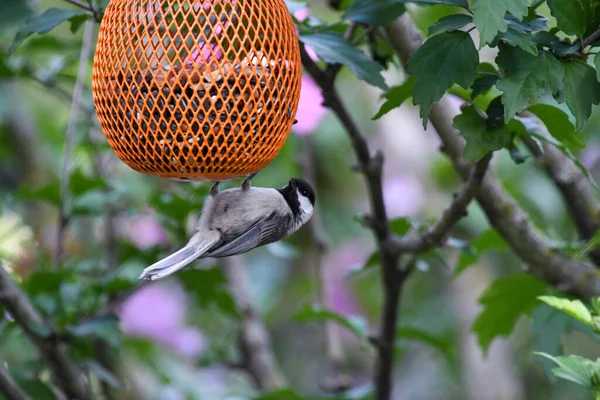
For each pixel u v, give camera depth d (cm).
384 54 1006
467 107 728
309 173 1382
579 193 1032
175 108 733
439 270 1720
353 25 943
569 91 649
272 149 779
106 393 1243
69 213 1110
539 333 922
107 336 977
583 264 981
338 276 1672
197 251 888
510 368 1540
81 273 1128
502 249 1097
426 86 668
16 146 1573
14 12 1063
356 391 1092
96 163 1286
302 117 1267
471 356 1509
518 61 647
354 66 820
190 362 1541
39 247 1291
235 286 1335
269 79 748
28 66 1205
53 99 1738
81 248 1394
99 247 1454
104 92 764
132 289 1071
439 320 1669
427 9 1202
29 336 953
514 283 1026
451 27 661
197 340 1559
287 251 1258
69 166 1292
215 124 738
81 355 1064
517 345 1577
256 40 739
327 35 848
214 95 735
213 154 748
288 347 1802
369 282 1695
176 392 1436
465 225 1436
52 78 1216
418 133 1571
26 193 1128
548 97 923
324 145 1631
